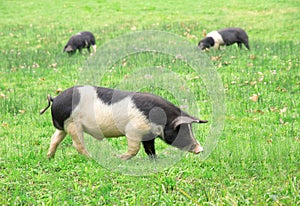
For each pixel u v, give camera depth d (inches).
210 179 267.0
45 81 526.3
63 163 286.4
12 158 296.5
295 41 720.3
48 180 265.4
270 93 442.0
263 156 293.3
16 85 513.3
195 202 233.1
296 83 469.4
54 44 748.6
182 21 905.5
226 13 967.0
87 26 903.1
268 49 640.4
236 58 591.8
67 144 324.5
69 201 238.7
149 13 995.9
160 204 236.7
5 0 1154.0
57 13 1029.2
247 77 494.0
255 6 1010.7
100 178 268.7
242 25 860.6
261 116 378.3
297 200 233.0
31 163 289.3
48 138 340.8
